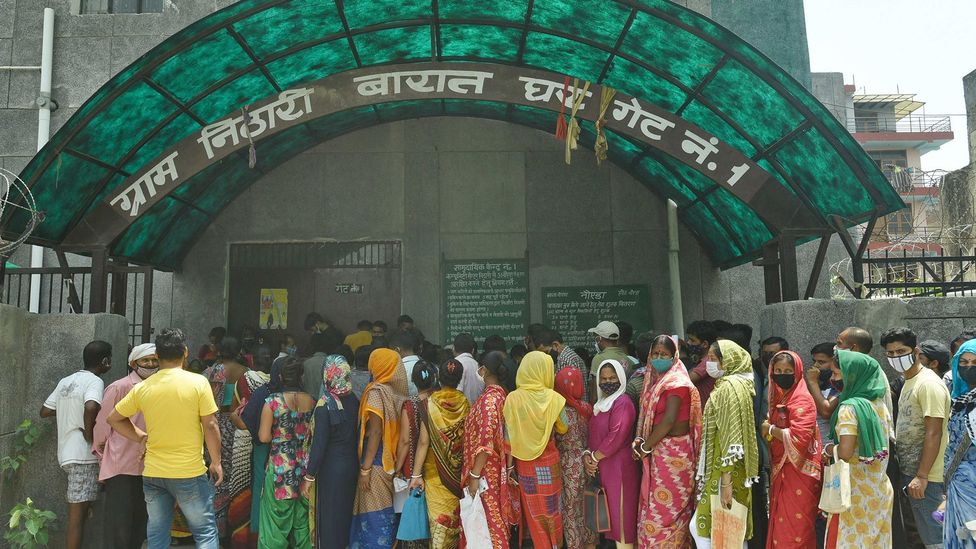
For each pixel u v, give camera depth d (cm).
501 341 714
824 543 474
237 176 905
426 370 563
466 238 967
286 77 777
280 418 554
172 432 491
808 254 952
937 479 473
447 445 536
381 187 971
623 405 524
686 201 916
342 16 679
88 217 677
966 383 432
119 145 711
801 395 473
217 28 638
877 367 459
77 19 959
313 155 973
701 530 481
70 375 585
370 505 536
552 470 520
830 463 450
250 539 594
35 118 937
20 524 591
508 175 977
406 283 957
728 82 684
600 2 640
